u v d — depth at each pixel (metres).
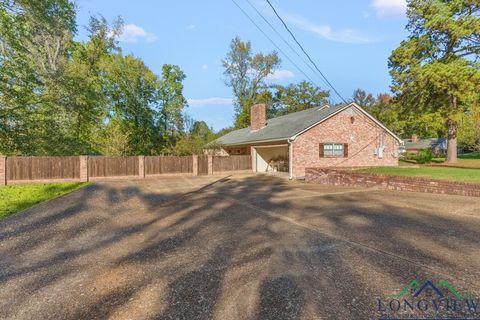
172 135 35.03
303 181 16.62
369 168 16.81
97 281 3.94
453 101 21.38
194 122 37.09
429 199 9.24
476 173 12.80
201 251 5.04
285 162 22.67
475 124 21.12
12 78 17.78
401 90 23.06
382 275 3.79
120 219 7.81
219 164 22.20
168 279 3.92
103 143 25.97
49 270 4.38
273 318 2.88
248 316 2.93
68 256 5.00
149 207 9.41
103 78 28.56
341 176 14.13
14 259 4.90
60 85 20.34
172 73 34.41
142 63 31.86
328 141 18.67
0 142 17.61
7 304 3.36
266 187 13.98
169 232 6.38
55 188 14.36
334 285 3.55
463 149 44.22
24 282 3.97
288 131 18.94
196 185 15.21
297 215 7.66
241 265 4.32
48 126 19.12
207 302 3.26
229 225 6.82
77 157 17.50
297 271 4.01
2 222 7.66
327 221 6.89
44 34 20.39
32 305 3.32
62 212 8.84
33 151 18.73
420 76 20.39
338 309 3.01
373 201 9.37
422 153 27.73
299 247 5.04
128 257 4.87
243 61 39.16
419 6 21.61
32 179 16.25
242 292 3.46
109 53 29.02
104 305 3.27
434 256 4.40
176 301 3.31
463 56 21.41
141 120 32.31
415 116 23.69
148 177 19.73
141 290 3.62
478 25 18.50
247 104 39.31
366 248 4.87
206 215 8.02
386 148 20.59
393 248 4.82
